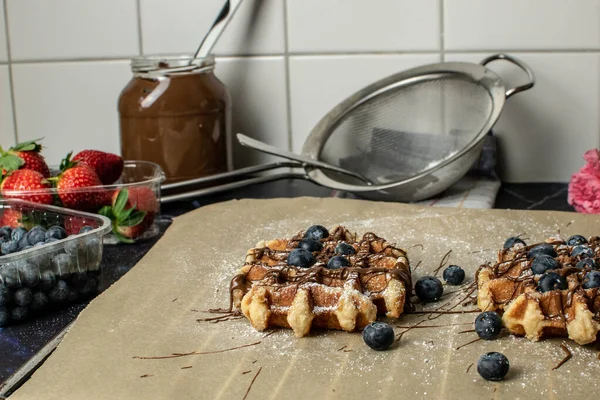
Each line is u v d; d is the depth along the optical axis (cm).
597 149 109
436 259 92
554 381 74
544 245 87
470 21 110
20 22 118
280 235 97
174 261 92
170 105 106
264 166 109
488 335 79
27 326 84
